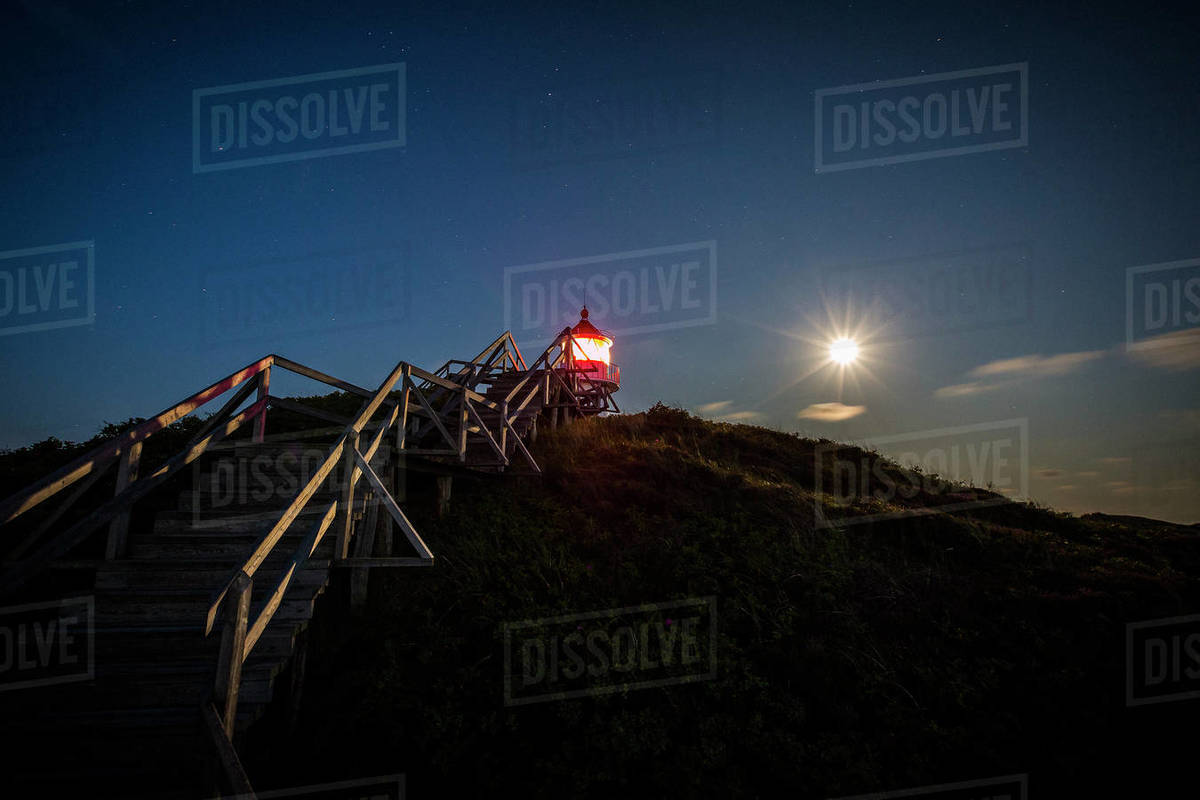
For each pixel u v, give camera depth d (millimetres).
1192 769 5305
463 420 8797
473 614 6516
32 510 7312
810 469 13227
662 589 7207
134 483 5633
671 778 5023
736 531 8602
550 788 4938
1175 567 9305
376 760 5105
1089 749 5453
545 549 7812
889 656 6402
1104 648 6582
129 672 4289
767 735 5410
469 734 5301
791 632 6578
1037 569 8383
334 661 5914
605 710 5570
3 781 3775
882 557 8484
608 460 11570
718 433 15383
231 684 3723
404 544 7773
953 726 5668
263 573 5516
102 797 3756
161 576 5250
